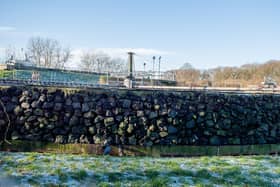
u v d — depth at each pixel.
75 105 15.88
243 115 17.67
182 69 64.50
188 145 16.12
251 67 65.00
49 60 64.81
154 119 16.17
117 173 9.96
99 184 8.78
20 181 8.72
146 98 16.52
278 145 17.84
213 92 17.98
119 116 15.97
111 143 15.48
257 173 10.56
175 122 16.27
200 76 64.06
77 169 10.26
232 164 11.88
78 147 15.27
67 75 35.41
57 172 9.73
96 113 15.89
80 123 15.70
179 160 12.65
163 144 15.85
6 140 15.23
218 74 65.25
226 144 16.72
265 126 18.05
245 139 17.27
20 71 31.42
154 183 8.99
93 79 35.56
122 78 31.23
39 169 10.10
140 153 15.55
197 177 9.88
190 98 17.05
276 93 20.45
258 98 18.66
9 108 15.61
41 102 15.77
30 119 15.51
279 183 9.60
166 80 36.38
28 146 15.20
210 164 11.77
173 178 9.62
